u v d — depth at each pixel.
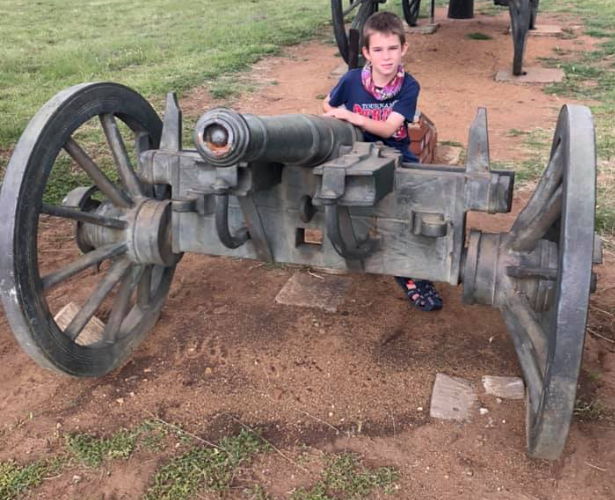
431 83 8.86
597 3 14.91
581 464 2.48
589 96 8.08
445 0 15.51
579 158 2.12
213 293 3.70
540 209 2.47
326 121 2.61
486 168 2.53
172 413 2.78
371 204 2.28
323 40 11.54
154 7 15.62
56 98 2.59
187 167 2.71
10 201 2.39
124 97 2.96
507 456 2.53
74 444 2.58
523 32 8.67
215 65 9.50
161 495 2.36
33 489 2.39
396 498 2.35
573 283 1.99
